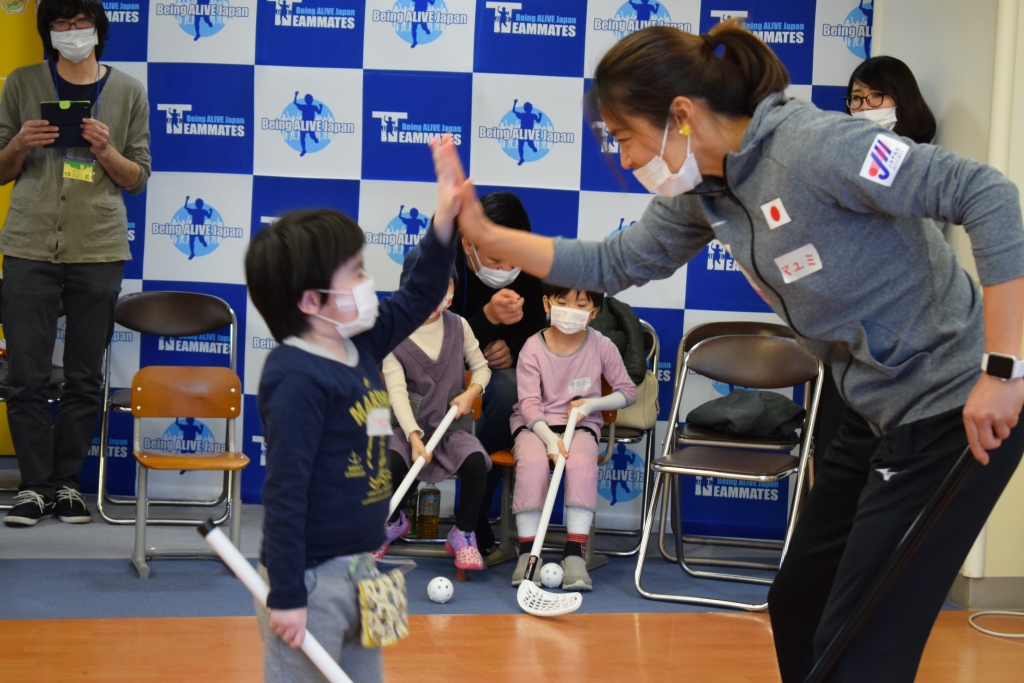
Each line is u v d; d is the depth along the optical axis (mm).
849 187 1390
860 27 3918
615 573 3434
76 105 3516
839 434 1727
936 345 1478
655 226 1728
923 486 1460
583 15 3936
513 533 3705
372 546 1496
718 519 4043
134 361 4055
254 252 1453
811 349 1626
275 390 1406
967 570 3098
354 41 3965
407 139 3986
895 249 1452
